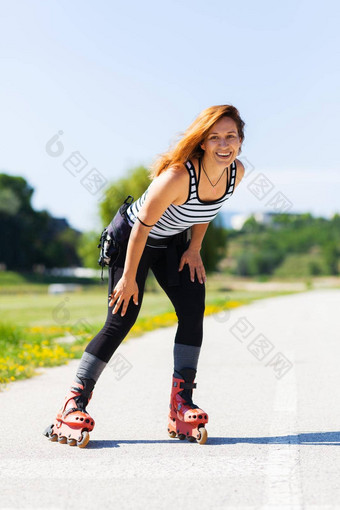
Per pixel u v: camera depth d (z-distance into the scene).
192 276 4.67
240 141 4.29
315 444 4.50
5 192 119.00
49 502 3.30
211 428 5.07
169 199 4.19
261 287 96.69
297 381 7.61
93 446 4.45
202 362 9.48
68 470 3.85
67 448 4.39
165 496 3.38
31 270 121.88
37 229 123.88
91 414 5.65
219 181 4.28
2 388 7.10
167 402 6.28
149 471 3.83
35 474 3.78
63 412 4.52
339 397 6.50
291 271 139.12
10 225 119.56
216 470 3.84
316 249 146.38
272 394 6.72
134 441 4.61
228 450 4.32
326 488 3.50
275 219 155.12
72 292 78.75
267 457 4.13
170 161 4.23
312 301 37.72
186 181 4.18
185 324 4.66
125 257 4.52
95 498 3.36
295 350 11.01
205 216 4.40
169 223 4.39
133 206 4.48
